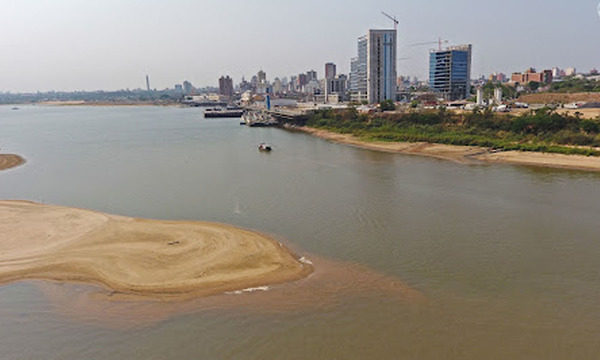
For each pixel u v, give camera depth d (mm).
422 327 28531
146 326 29406
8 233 46219
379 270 37188
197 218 52656
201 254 40094
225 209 56281
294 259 39469
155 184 72062
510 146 95688
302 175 77438
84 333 28812
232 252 40406
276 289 33875
